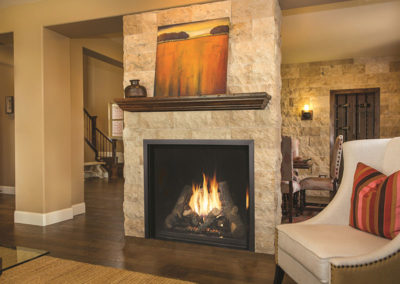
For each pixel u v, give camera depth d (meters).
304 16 4.25
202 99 2.86
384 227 1.76
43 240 3.31
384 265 1.49
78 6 3.72
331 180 4.49
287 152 3.97
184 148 3.22
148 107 3.14
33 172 4.04
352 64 6.26
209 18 3.10
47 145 4.03
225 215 3.10
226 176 3.10
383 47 5.57
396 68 6.05
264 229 2.89
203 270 2.53
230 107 2.90
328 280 1.60
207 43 3.05
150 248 3.04
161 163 3.32
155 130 3.28
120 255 2.85
